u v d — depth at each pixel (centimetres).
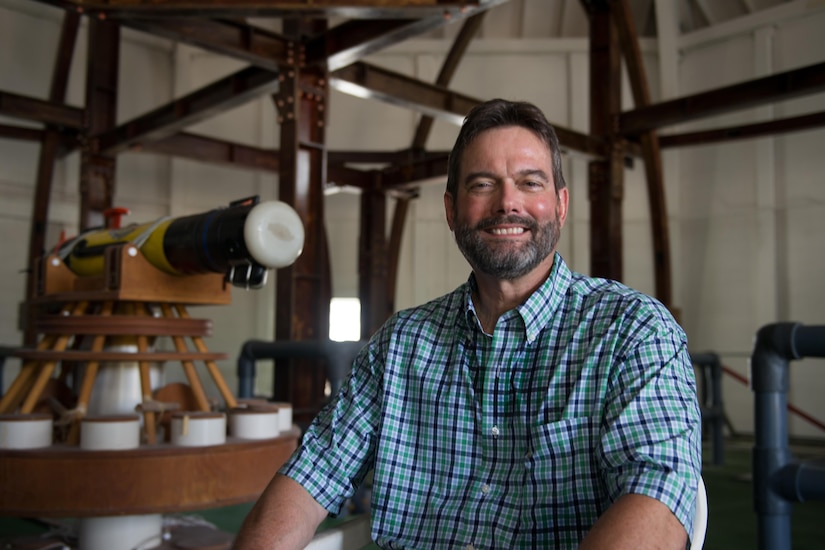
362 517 174
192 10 517
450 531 155
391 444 167
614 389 146
